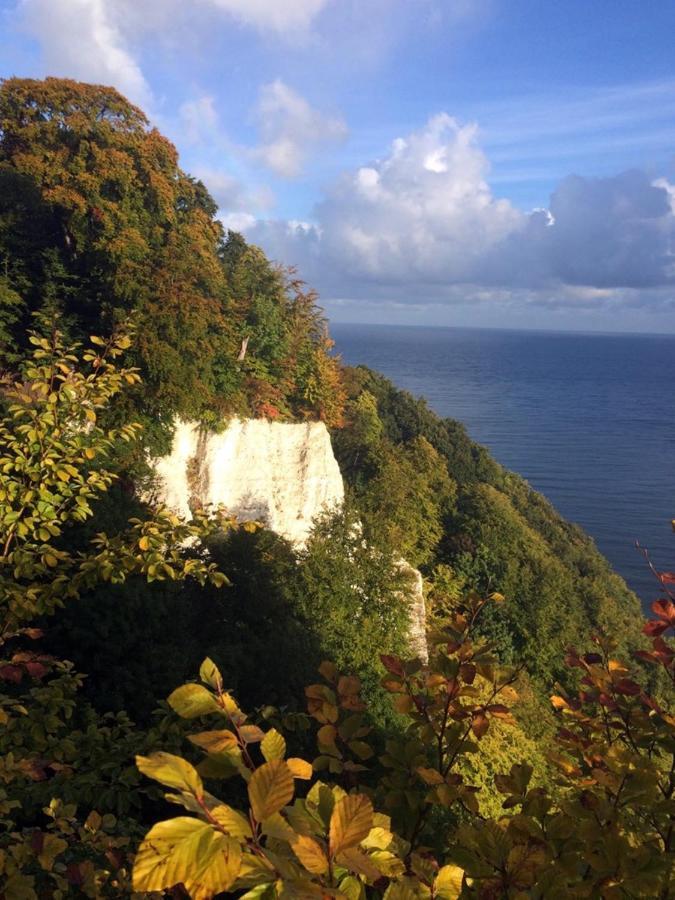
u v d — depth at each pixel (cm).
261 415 3969
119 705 1547
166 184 3694
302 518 4150
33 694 678
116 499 2086
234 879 176
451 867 287
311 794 249
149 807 1049
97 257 3341
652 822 398
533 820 355
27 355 3219
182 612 1917
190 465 3562
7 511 713
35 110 3581
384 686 442
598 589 6512
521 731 2786
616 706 453
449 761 432
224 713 249
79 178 3297
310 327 4628
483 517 6438
